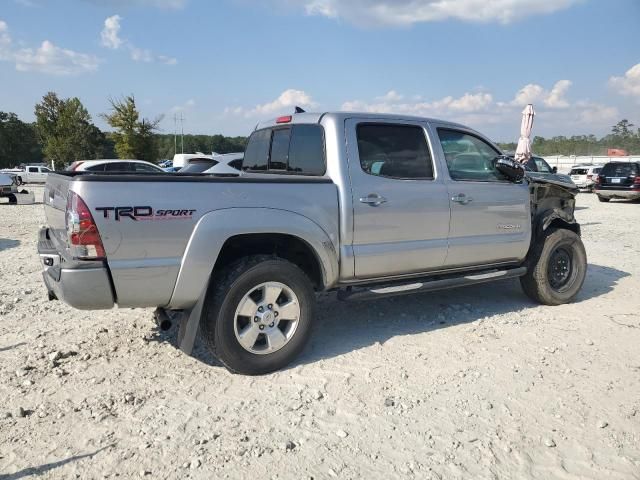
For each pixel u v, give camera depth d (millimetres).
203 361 4215
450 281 4891
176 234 3578
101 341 4637
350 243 4309
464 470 2803
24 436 3105
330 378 3896
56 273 3510
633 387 3768
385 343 4594
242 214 3773
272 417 3328
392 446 3012
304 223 4023
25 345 4539
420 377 3906
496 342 4621
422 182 4680
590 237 11062
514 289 6480
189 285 3648
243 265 3834
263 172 5223
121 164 19375
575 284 5871
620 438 3123
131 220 3434
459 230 4941
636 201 22000
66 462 2855
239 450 2959
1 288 6441
